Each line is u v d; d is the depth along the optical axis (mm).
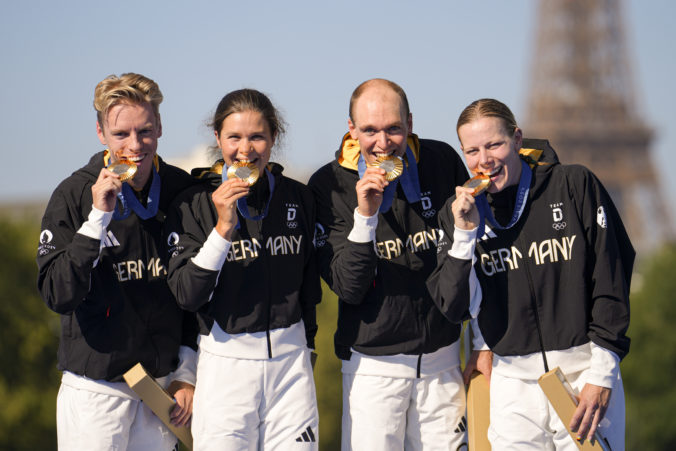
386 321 10070
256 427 9797
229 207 9109
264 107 9516
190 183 10336
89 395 9609
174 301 9961
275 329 9758
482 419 10242
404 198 10234
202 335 9961
